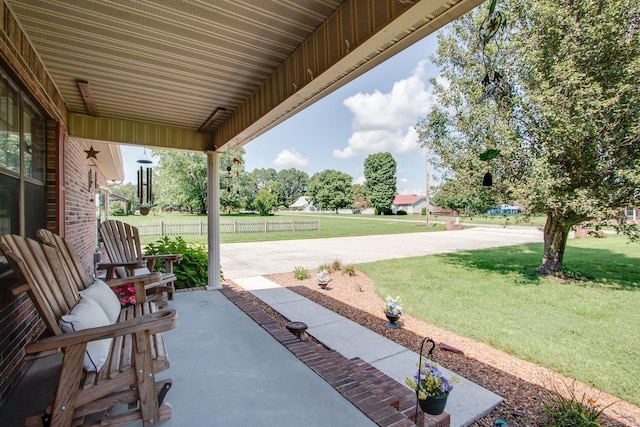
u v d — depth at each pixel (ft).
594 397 8.52
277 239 50.80
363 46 6.11
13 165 7.56
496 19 5.45
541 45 18.51
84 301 5.82
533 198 19.58
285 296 17.90
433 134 26.00
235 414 5.84
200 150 16.31
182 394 6.48
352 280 22.02
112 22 7.04
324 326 13.33
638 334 12.57
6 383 6.32
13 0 6.22
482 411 7.71
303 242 46.65
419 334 12.67
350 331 12.79
